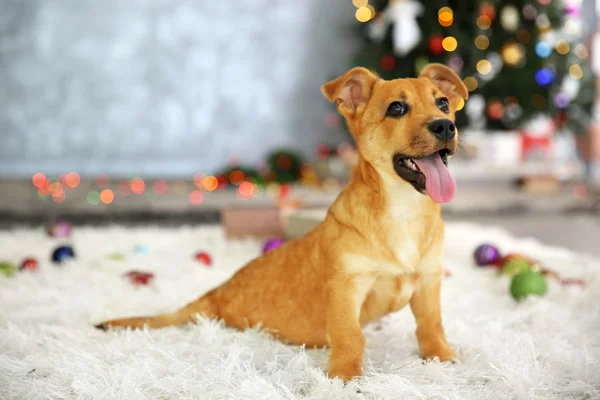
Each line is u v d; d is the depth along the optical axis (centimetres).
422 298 204
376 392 170
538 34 654
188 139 804
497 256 349
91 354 201
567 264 354
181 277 316
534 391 174
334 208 206
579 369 187
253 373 185
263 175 717
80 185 701
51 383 181
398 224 192
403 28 733
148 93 791
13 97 761
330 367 186
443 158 192
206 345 209
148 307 263
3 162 763
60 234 435
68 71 770
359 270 192
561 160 805
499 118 691
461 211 646
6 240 421
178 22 790
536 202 659
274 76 812
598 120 744
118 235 447
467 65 664
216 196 659
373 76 205
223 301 230
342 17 813
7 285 294
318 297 205
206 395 170
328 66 817
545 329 230
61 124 773
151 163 796
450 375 184
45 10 759
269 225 434
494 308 264
